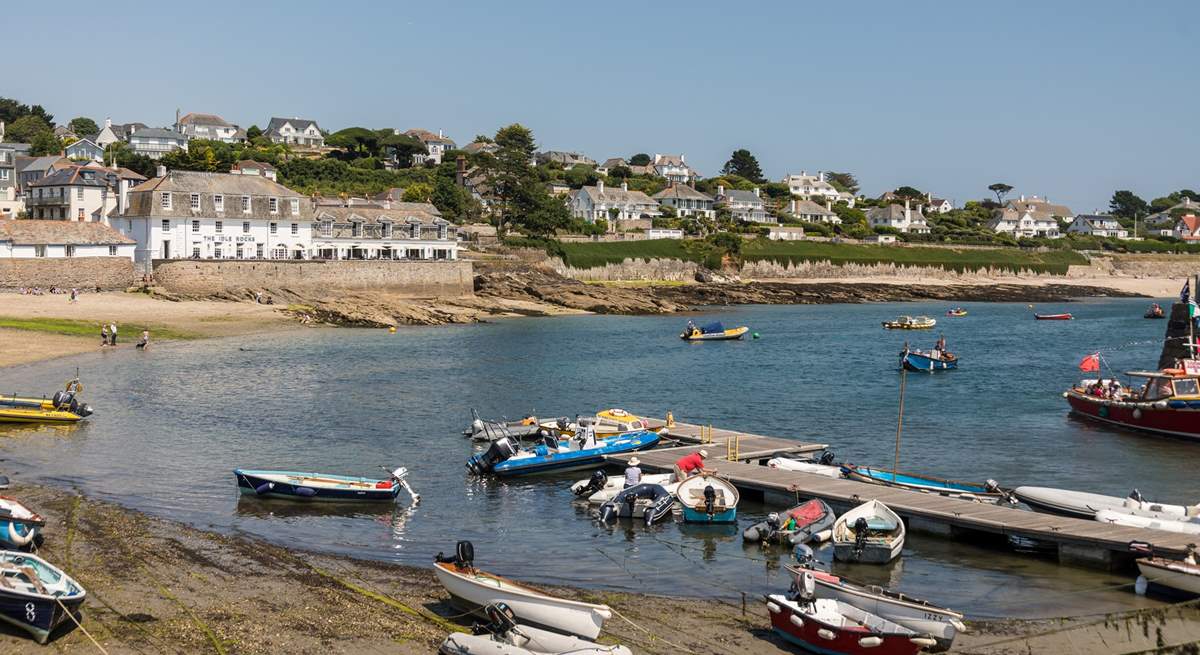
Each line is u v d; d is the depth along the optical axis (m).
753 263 193.00
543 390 68.31
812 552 32.84
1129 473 46.25
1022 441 53.28
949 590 30.27
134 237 114.94
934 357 81.50
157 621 25.58
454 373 74.56
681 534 36.31
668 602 28.80
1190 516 35.16
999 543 34.84
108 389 62.75
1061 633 26.12
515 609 25.66
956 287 188.75
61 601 24.02
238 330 95.00
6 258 103.56
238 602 27.19
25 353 74.25
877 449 51.16
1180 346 65.94
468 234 160.12
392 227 134.62
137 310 98.81
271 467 44.59
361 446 49.69
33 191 132.00
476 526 36.91
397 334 100.31
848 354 93.00
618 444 47.41
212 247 117.50
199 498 38.91
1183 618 26.47
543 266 154.75
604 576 31.38
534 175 171.00
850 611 25.70
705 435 50.41
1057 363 88.31
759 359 87.94
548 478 44.66
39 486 39.38
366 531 35.69
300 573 30.05
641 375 76.69
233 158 191.12
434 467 46.00
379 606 27.38
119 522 34.50
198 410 57.41
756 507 40.09
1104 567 31.91
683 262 184.50
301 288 116.44
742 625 27.05
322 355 82.19
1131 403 56.09
